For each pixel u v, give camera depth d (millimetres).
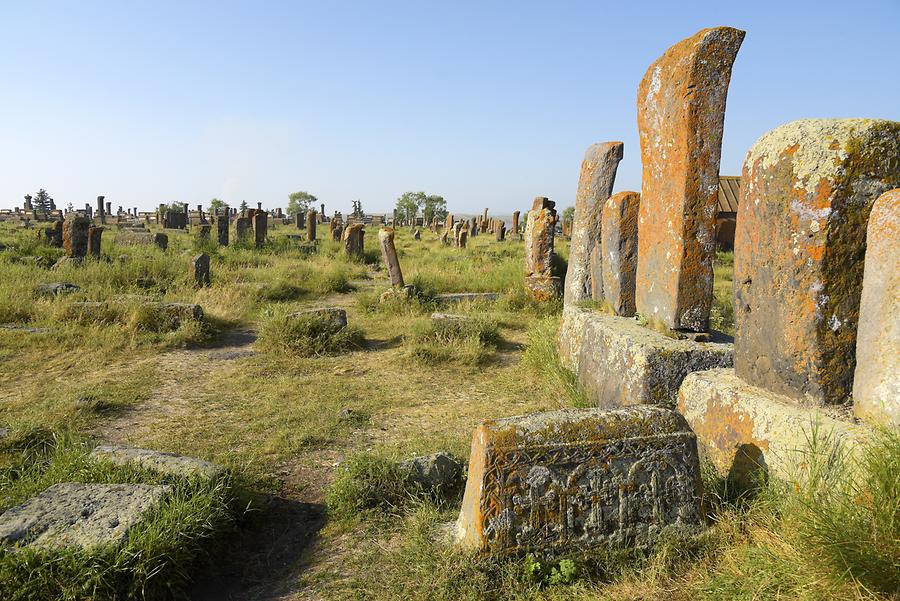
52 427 4922
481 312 9977
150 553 2746
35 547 2709
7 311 8820
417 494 3691
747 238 3363
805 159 2926
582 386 5613
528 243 11391
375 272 18125
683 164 4438
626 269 5980
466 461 4262
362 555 3113
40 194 74562
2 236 26641
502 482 2689
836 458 2551
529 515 2689
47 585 2559
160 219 46000
